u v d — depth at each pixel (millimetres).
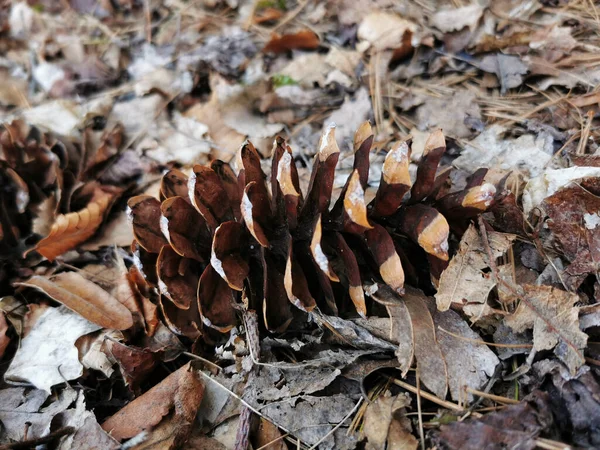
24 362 200
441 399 179
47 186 247
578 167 210
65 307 214
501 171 232
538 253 201
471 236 194
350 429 180
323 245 193
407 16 302
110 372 196
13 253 233
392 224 197
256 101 284
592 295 192
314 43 304
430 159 184
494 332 190
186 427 184
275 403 185
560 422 169
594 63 260
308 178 250
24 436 186
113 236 242
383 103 275
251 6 341
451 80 277
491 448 165
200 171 187
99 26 346
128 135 278
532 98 260
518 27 285
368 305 201
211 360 203
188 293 195
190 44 320
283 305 195
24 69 324
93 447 180
